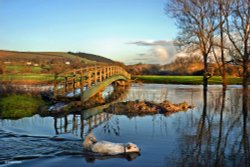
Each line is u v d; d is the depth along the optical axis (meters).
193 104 23.58
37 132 13.59
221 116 18.12
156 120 16.73
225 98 28.61
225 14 37.69
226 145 11.46
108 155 10.16
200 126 15.04
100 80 26.14
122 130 14.14
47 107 19.91
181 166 9.07
